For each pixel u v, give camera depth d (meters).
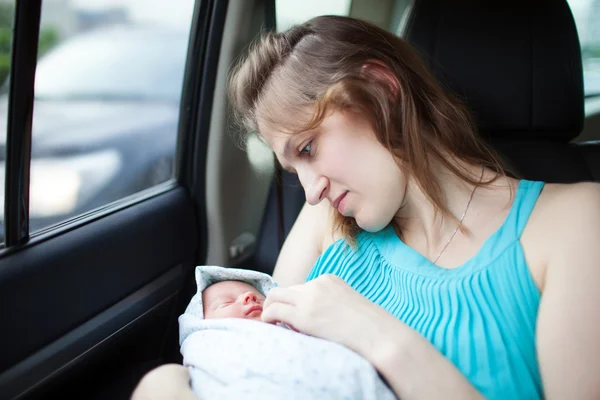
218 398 0.84
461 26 1.37
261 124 0.99
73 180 2.69
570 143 1.45
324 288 0.93
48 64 2.97
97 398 1.14
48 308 1.01
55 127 2.90
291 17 1.65
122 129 3.06
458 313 0.92
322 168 0.94
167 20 1.48
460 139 1.03
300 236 1.28
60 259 1.05
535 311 0.89
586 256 0.85
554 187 0.98
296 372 0.82
